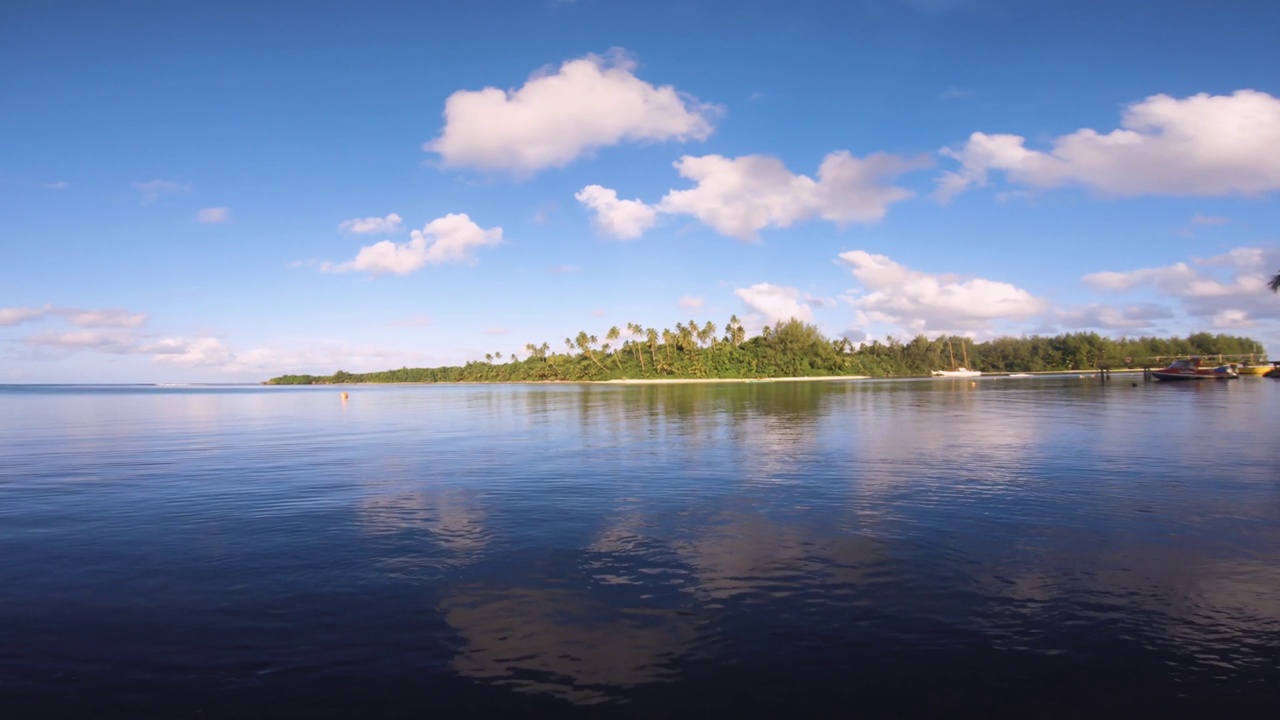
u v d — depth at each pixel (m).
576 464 19.36
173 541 11.23
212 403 76.12
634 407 49.28
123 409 61.06
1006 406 42.50
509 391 111.75
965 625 7.39
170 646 7.12
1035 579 8.77
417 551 10.39
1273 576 8.79
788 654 6.77
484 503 13.89
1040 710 5.78
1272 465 17.22
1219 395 51.81
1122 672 6.37
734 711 5.78
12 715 5.81
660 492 14.77
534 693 6.09
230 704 5.99
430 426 35.19
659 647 6.95
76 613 8.05
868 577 8.92
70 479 18.08
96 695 6.16
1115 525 11.38
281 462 21.05
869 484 15.36
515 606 8.06
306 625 7.61
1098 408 39.03
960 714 5.72
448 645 7.06
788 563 9.54
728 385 126.94
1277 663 6.51
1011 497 13.72
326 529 11.91
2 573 9.55
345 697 6.07
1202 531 10.93
